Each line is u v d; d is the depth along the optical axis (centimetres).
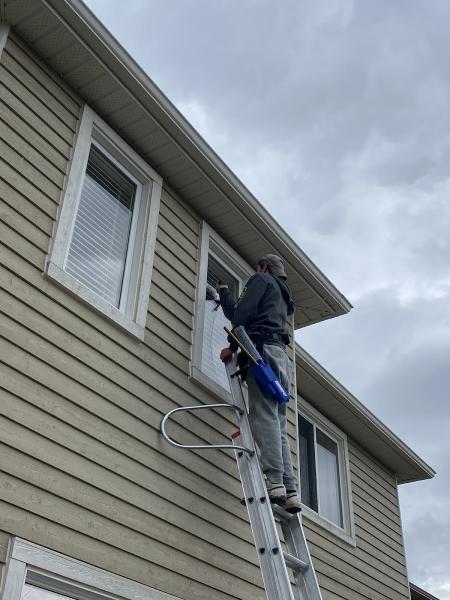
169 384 470
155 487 423
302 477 762
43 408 368
